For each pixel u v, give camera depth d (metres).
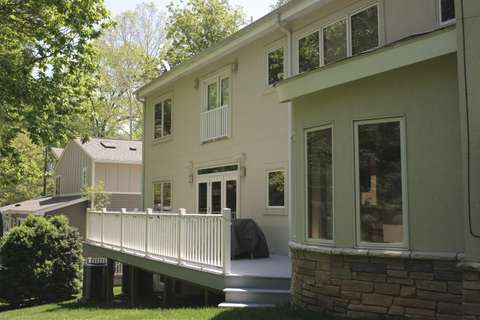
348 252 6.88
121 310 10.59
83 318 9.54
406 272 6.36
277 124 12.69
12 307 16.48
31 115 14.18
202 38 32.75
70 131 15.27
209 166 15.82
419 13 9.43
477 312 5.39
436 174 6.23
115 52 40.09
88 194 23.83
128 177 26.39
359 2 10.60
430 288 6.13
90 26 15.05
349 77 7.05
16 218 29.64
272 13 12.34
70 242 17.75
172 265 10.71
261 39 13.50
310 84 7.66
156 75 36.56
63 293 17.33
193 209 16.70
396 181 6.61
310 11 11.62
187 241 10.23
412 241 6.36
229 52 14.68
